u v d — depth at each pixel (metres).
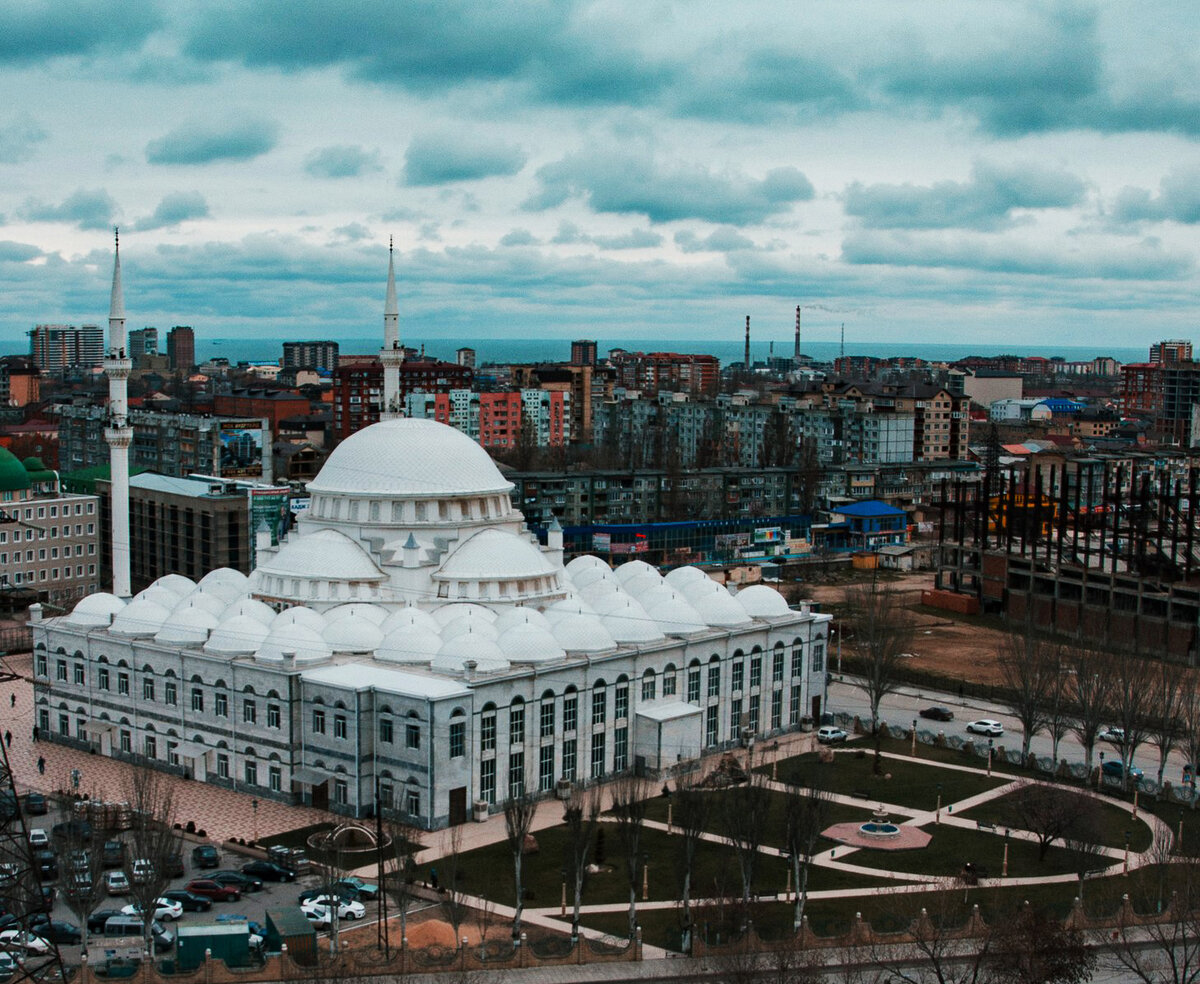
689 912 120.31
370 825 140.75
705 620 181.88
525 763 153.62
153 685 166.75
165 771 166.12
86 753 174.50
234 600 180.25
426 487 174.88
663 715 165.88
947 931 112.56
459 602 170.00
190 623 165.38
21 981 100.50
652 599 179.62
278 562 174.38
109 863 130.75
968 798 156.50
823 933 114.44
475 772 147.50
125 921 115.25
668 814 146.88
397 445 177.75
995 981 104.12
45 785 158.62
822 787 134.00
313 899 120.31
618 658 163.62
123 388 197.62
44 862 125.81
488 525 180.00
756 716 184.50
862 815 149.75
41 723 180.75
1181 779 167.75
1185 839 140.12
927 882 128.38
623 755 166.12
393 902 123.19
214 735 160.25
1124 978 108.44
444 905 115.19
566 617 165.62
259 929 114.19
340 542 173.38
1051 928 106.50
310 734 151.50
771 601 188.75
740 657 181.25
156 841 115.25
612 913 121.25
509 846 138.50
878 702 190.00
